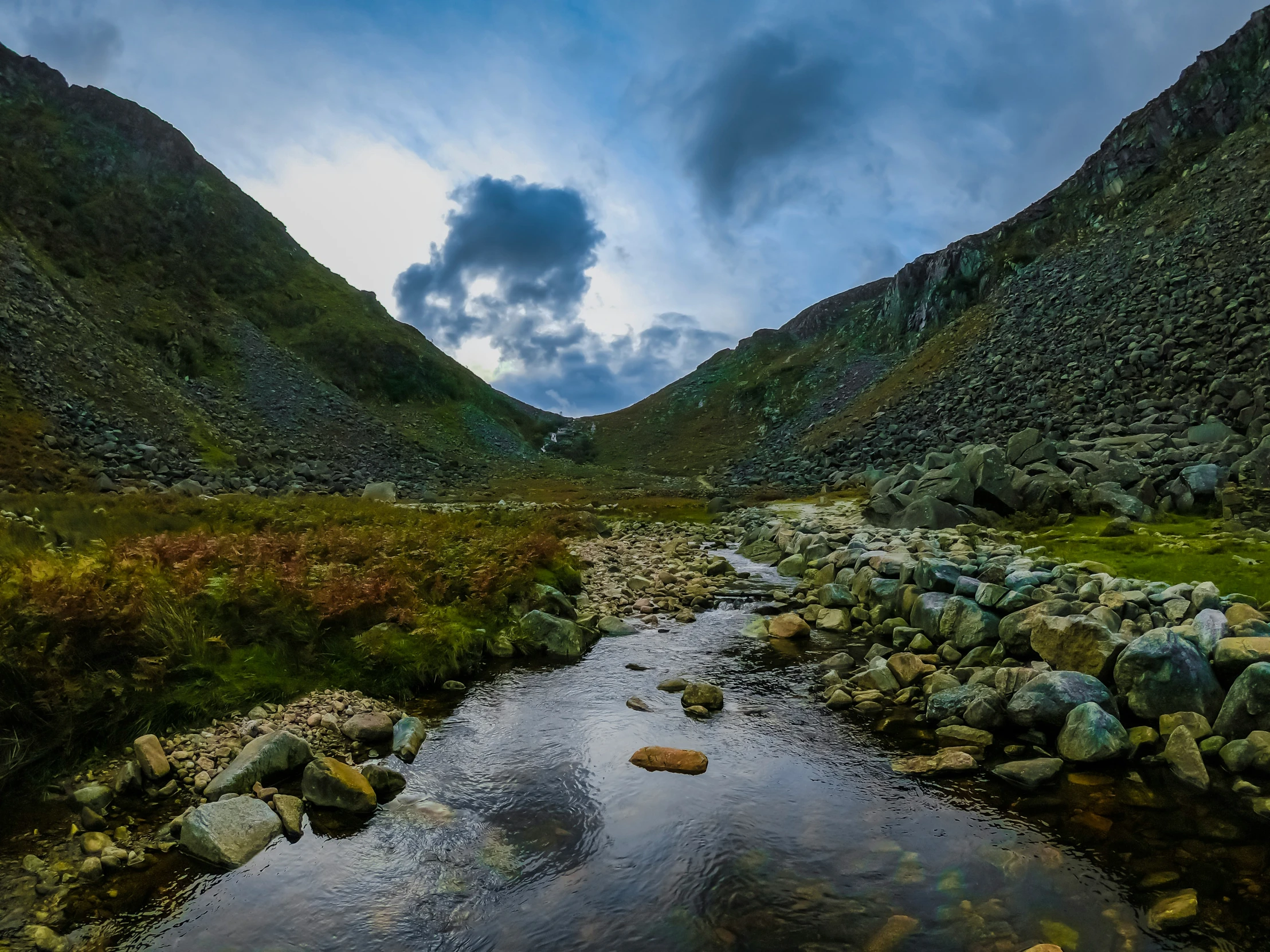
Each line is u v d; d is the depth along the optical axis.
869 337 112.88
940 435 45.47
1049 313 57.91
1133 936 4.29
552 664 10.04
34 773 6.02
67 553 11.29
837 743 7.30
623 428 139.50
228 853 5.12
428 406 91.12
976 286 88.00
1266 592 9.66
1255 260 38.91
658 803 6.09
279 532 17.27
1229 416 26.36
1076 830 5.50
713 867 5.14
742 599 14.22
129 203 78.81
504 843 5.48
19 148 72.75
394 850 5.36
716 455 101.75
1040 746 6.99
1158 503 18.36
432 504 41.62
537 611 10.94
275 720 7.39
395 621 9.78
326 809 5.89
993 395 47.62
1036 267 76.69
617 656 10.40
